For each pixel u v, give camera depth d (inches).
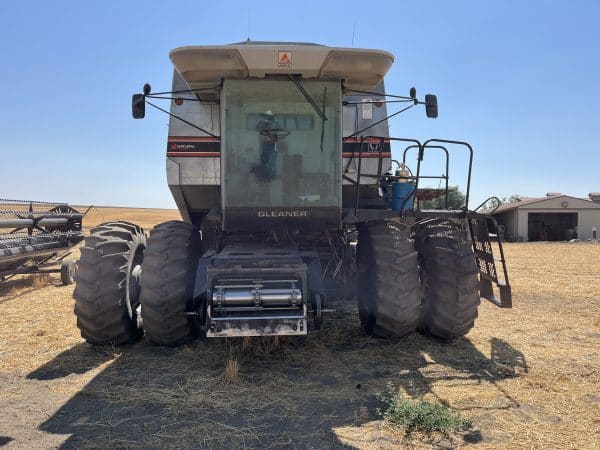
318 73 216.1
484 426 158.2
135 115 232.7
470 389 188.9
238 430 156.3
